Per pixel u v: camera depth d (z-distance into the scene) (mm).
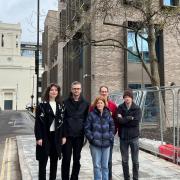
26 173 8969
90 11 18891
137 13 22906
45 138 6691
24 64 113812
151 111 12297
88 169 9406
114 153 12023
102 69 25594
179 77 26328
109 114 6918
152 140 12312
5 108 111438
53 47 50469
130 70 25969
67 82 35969
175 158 10227
